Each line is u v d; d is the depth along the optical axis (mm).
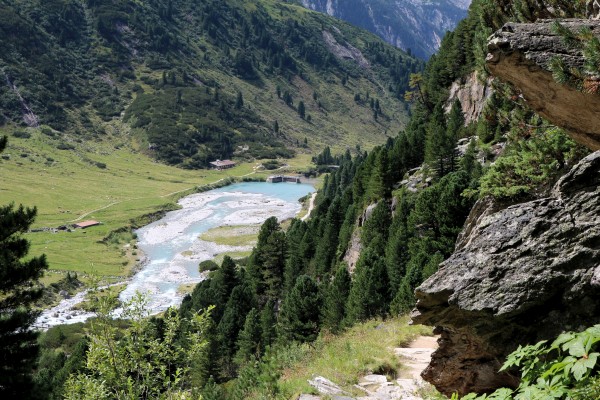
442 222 40594
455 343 10102
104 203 153750
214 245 121188
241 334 53938
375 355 17234
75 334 71938
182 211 155625
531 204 8969
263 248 79938
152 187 182625
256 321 53375
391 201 68688
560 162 16766
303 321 46906
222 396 28250
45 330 72250
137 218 142375
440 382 10602
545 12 15664
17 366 18719
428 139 69875
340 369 16188
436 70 92000
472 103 73438
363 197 78750
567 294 7934
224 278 71062
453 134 68188
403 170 76438
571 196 8508
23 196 147250
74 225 129375
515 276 8430
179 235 130250
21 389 18125
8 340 18672
